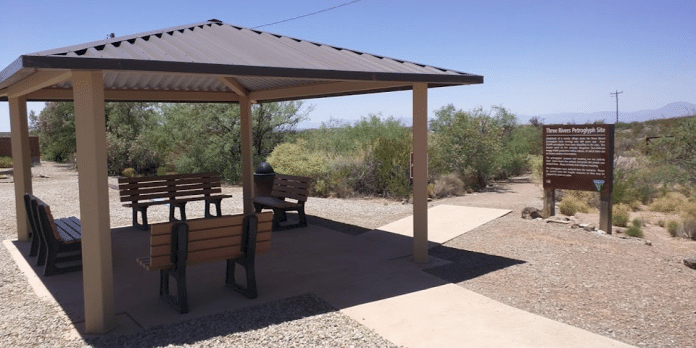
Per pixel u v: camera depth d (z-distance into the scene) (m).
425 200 6.93
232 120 20.20
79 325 4.87
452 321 4.83
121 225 10.15
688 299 5.45
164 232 5.02
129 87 9.50
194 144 21.20
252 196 10.78
